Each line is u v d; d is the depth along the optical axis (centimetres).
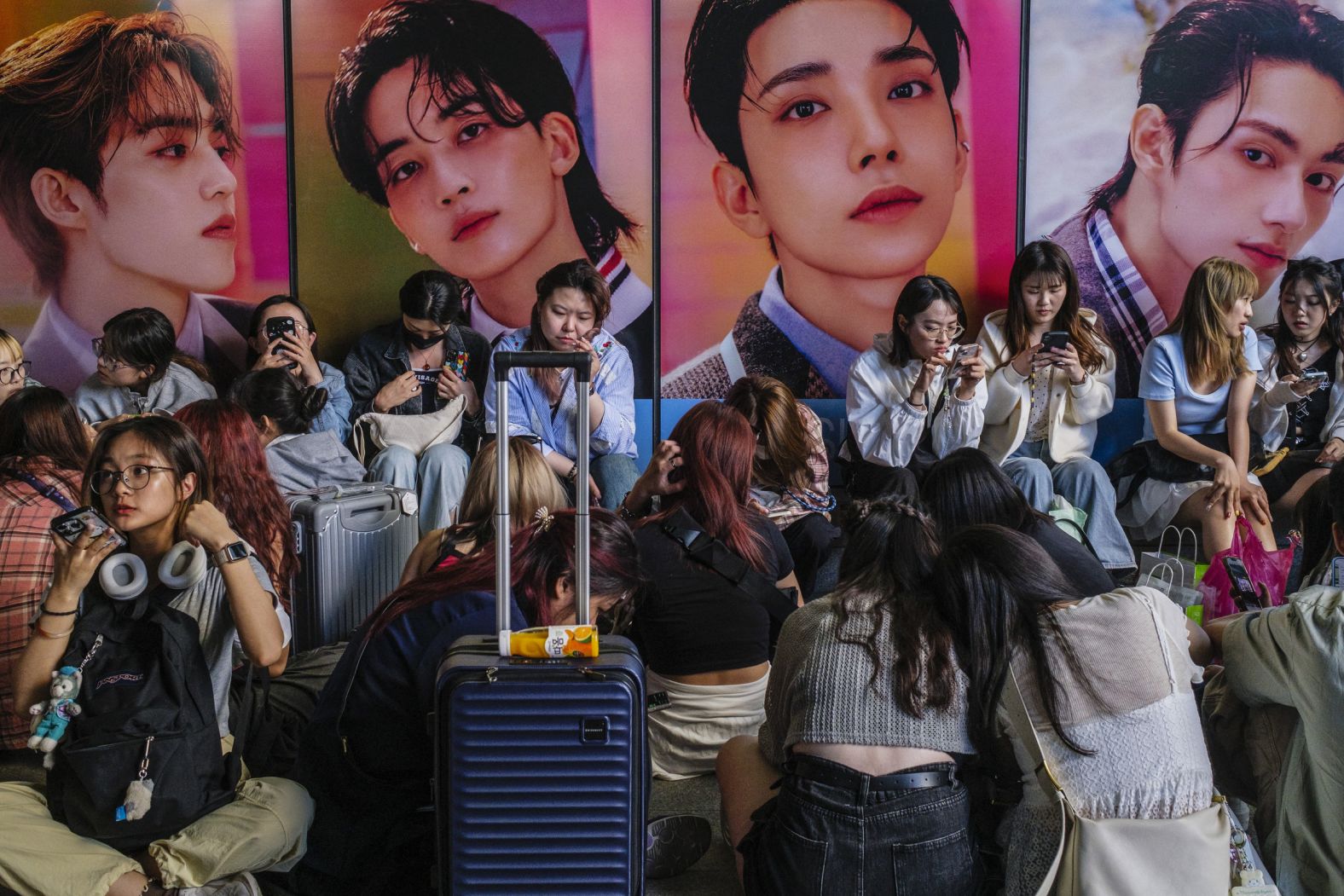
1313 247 608
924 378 515
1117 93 600
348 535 425
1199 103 598
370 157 611
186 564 284
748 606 352
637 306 621
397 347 580
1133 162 605
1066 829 237
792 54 601
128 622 272
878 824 238
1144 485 545
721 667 354
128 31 598
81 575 264
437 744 248
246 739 313
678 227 616
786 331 621
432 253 619
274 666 300
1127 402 619
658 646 355
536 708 243
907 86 602
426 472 527
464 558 296
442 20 602
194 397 555
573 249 618
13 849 260
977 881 248
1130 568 521
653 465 364
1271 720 280
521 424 531
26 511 347
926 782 240
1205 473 533
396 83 606
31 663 265
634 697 246
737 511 357
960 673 244
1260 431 553
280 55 603
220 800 276
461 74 605
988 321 556
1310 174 602
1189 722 243
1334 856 257
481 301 623
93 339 618
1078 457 534
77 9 596
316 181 612
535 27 602
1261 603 368
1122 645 240
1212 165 603
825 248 616
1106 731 238
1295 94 595
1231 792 294
